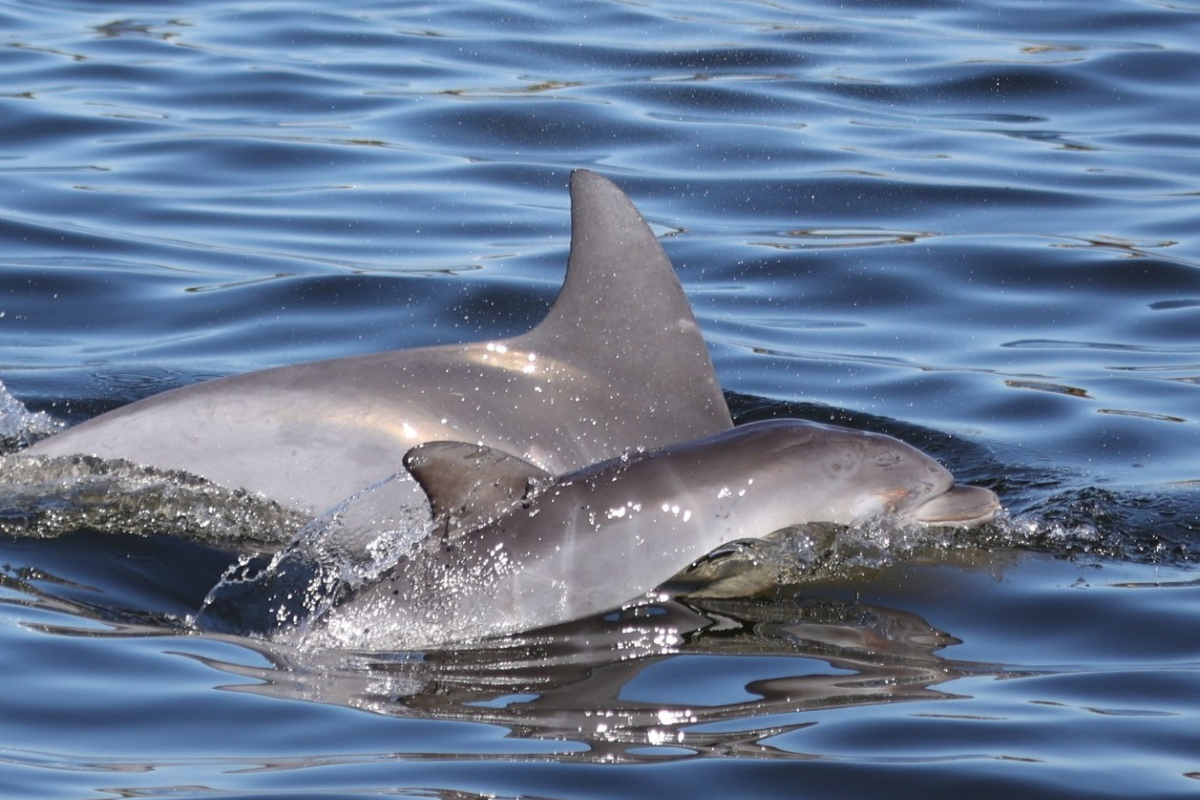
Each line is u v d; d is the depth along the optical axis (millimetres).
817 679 20047
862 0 59531
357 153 44594
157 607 22469
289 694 19438
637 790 17125
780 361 34250
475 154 44969
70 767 17422
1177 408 31766
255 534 24781
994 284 38000
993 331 35906
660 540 22281
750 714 19016
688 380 27062
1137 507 26766
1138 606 22719
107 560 23688
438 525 22109
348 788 16984
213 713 18859
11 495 25297
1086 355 34562
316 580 23219
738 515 22812
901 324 36250
